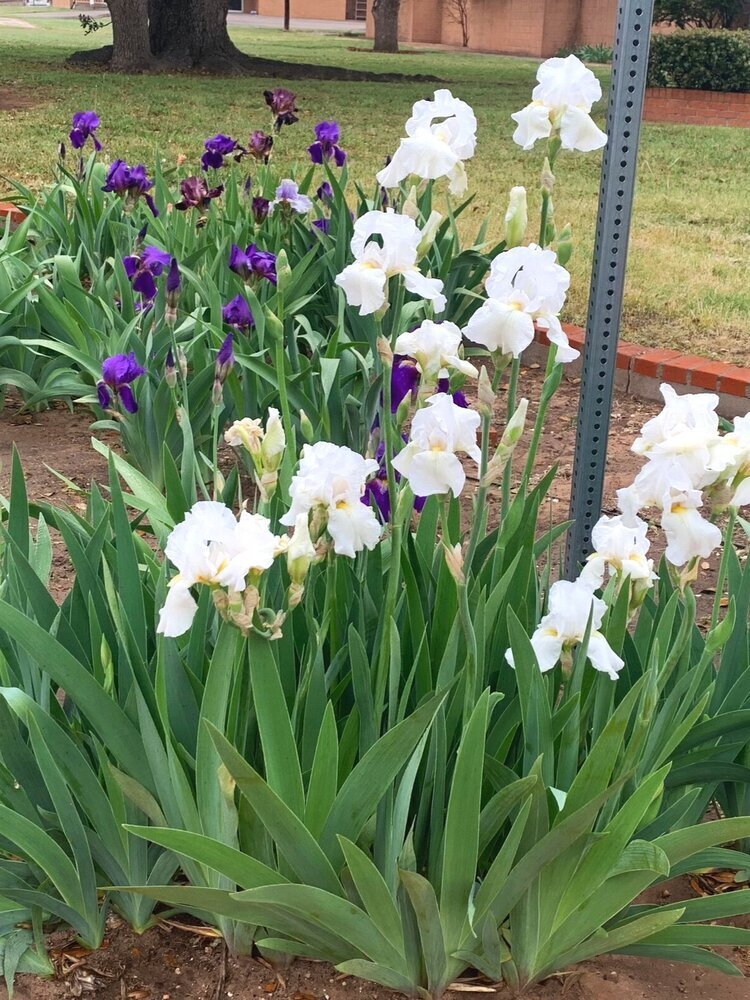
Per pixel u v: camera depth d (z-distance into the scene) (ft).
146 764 6.30
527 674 6.02
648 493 5.47
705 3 51.78
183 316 15.84
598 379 8.71
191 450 9.56
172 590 4.86
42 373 16.07
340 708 7.01
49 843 6.10
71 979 6.50
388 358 5.82
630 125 8.07
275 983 6.47
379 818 6.00
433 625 6.89
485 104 52.26
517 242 6.26
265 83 57.36
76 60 62.75
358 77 61.31
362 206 18.15
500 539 6.98
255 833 6.12
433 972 6.12
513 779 6.25
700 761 6.90
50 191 23.57
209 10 61.62
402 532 6.55
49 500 13.16
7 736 6.39
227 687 5.68
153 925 6.89
